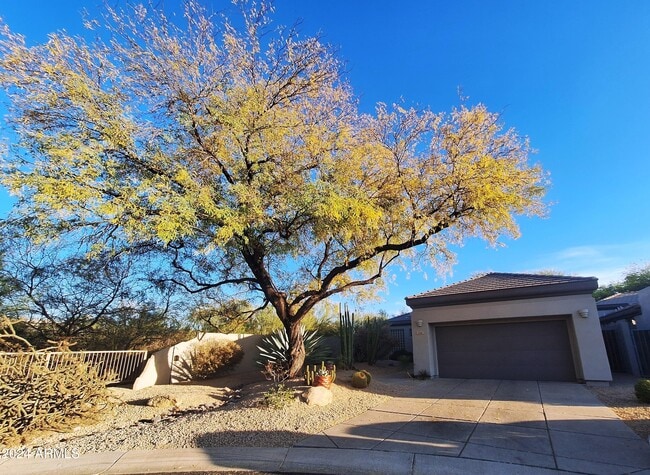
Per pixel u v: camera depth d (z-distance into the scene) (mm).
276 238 11680
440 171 10750
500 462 5578
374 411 8938
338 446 6582
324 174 10758
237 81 10062
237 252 12461
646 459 5512
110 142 8883
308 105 10906
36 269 16062
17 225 9367
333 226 10289
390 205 11453
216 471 5902
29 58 8602
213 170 10555
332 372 11164
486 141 10641
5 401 8031
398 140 11055
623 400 9211
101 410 9969
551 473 5172
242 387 13453
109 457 6699
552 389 10984
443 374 14672
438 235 12086
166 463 6258
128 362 16266
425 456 5938
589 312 12156
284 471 5766
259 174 10453
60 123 9164
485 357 14109
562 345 12938
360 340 18609
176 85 9594
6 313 15656
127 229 8562
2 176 8094
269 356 14117
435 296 14891
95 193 8273
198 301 16766
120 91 9391
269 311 19797
